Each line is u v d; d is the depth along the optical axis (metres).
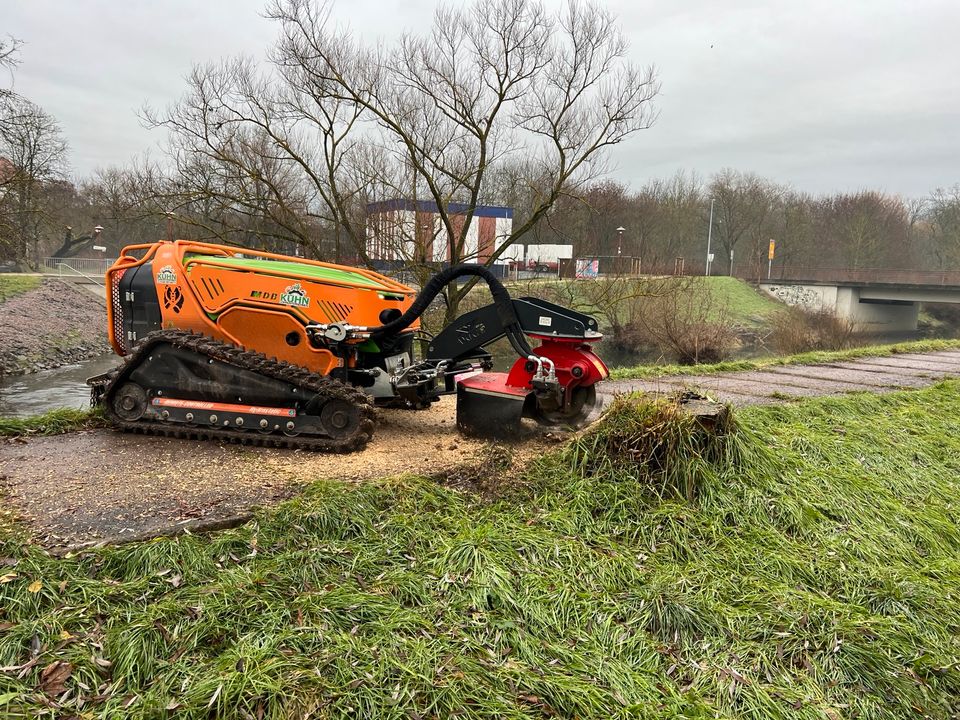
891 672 3.06
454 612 3.03
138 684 2.48
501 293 5.11
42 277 29.66
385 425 5.75
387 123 13.77
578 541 3.79
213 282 5.26
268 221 14.98
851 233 51.28
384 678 2.53
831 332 24.20
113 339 5.60
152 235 21.75
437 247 15.77
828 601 3.50
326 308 5.19
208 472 4.34
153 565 3.09
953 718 2.92
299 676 2.48
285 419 4.91
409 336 5.98
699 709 2.67
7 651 2.50
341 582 3.14
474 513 3.98
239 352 5.00
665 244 49.38
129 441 5.04
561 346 5.11
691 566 3.69
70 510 3.65
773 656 3.08
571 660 2.85
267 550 3.31
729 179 55.75
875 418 7.20
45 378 16.61
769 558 3.85
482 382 5.34
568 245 30.58
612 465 4.43
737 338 25.86
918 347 15.45
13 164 20.06
